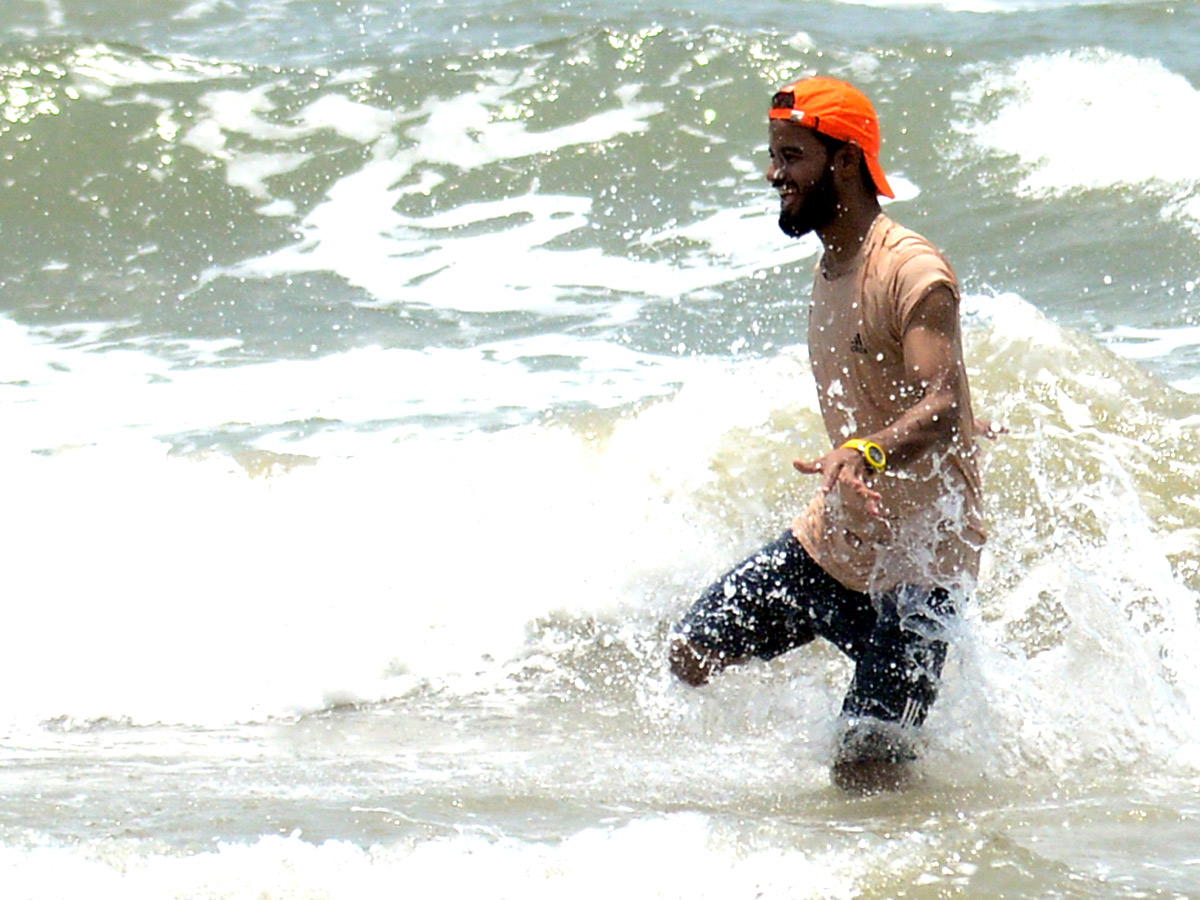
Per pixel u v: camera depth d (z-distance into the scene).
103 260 40.03
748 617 15.58
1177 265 36.53
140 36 51.50
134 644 20.27
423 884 12.05
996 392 24.62
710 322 34.31
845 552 14.92
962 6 54.69
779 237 39.41
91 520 23.05
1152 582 20.17
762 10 53.25
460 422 28.83
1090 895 11.97
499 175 43.47
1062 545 21.20
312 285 38.16
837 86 14.25
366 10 53.66
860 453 13.43
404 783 15.58
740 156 43.91
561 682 19.58
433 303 36.50
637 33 48.16
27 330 36.00
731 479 23.52
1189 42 49.91
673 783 15.55
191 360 33.69
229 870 12.31
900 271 13.92
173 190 42.97
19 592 21.17
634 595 21.48
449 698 19.22
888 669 14.80
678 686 18.33
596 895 11.89
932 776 15.33
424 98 46.25
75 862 12.53
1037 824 13.82
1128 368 24.98
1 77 46.12
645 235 40.09
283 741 17.69
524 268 38.44
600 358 32.44
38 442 28.64
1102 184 41.31
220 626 20.64
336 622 20.73
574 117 45.50
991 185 41.88
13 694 19.11
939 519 14.54
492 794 14.99
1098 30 51.22
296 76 47.19
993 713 16.00
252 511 23.34
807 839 13.04
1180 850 13.03
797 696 18.00
